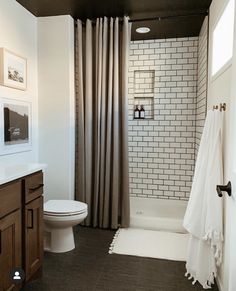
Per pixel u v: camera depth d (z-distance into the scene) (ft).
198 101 10.60
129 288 6.14
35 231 5.97
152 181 11.80
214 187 5.92
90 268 6.95
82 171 9.57
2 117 7.40
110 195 9.55
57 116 9.38
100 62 9.22
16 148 8.13
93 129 9.59
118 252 7.83
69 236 7.93
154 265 7.16
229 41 6.14
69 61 9.20
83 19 9.41
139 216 9.80
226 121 5.75
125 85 9.15
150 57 11.43
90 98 9.36
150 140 11.72
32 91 9.12
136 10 8.58
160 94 11.48
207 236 5.95
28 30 8.80
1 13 7.34
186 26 9.82
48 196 9.63
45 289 6.01
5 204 4.86
